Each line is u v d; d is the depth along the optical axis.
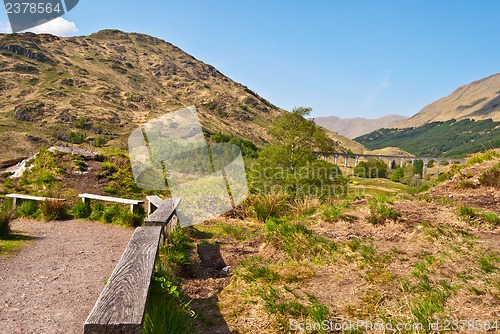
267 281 3.71
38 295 3.44
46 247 5.16
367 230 4.84
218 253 4.91
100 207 7.79
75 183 10.49
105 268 4.32
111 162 12.08
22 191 9.83
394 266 3.66
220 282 3.95
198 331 2.83
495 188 7.11
